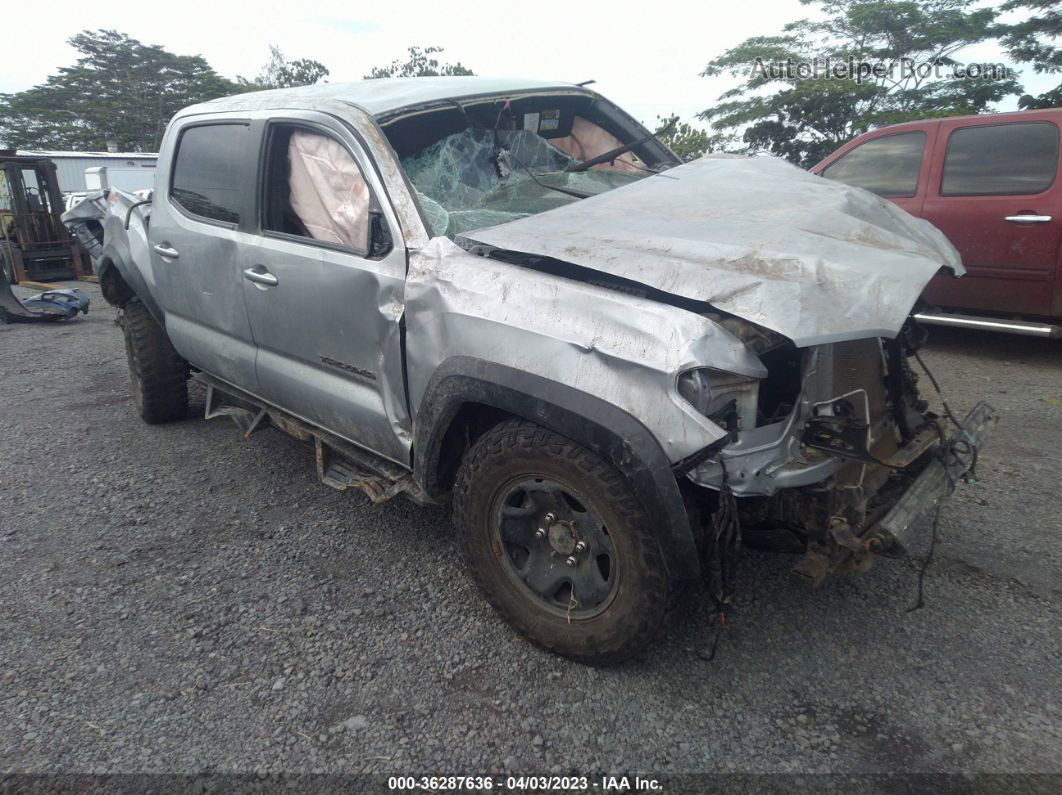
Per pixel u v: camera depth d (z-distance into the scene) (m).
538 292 2.34
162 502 3.97
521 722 2.33
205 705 2.46
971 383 5.31
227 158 3.59
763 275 2.19
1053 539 3.22
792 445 2.24
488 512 2.57
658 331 2.08
